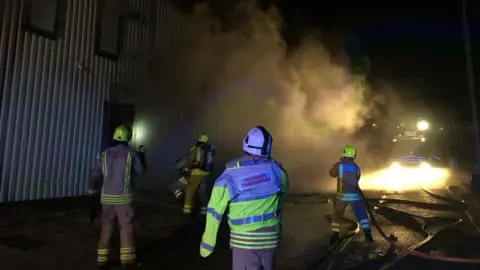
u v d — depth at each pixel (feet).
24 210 23.34
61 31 27.81
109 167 17.39
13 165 24.40
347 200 23.62
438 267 19.67
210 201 11.16
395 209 34.86
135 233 23.34
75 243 20.20
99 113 31.53
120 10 33.94
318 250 22.38
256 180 11.25
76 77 29.19
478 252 22.52
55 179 27.37
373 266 19.71
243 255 11.02
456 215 33.94
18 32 24.53
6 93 23.80
